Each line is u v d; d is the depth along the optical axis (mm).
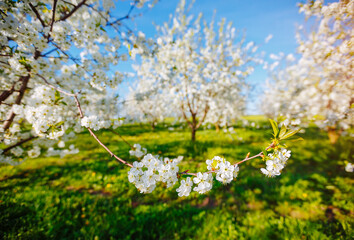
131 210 2926
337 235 2375
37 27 2117
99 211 2896
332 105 4664
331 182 3721
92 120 1488
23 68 1901
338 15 2146
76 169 4730
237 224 2611
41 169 4711
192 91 6168
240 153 5363
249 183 3703
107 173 4355
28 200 3066
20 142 2723
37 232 2375
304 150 5625
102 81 2391
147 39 3234
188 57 6199
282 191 3400
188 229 2516
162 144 7207
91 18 2391
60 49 2217
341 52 2209
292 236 2355
